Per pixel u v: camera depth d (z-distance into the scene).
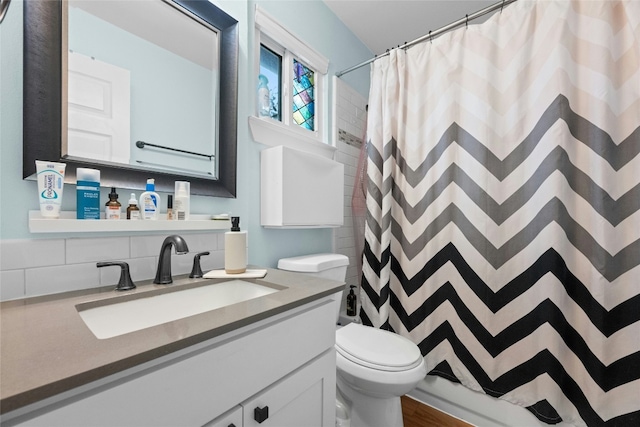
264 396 0.61
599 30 1.08
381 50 2.29
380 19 1.92
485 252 1.30
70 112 0.76
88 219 0.73
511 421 1.24
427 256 1.47
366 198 1.69
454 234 1.39
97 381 0.39
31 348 0.43
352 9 1.83
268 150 1.32
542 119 1.17
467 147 1.35
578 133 1.13
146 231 0.90
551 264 1.14
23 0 0.70
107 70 0.84
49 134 0.73
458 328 1.37
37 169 0.68
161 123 0.97
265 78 1.48
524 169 1.22
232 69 1.17
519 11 1.24
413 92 1.55
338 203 1.62
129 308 0.72
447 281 1.41
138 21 0.92
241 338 0.57
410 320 1.51
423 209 1.49
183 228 0.91
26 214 0.70
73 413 0.37
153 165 0.94
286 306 0.66
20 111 0.70
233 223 1.00
